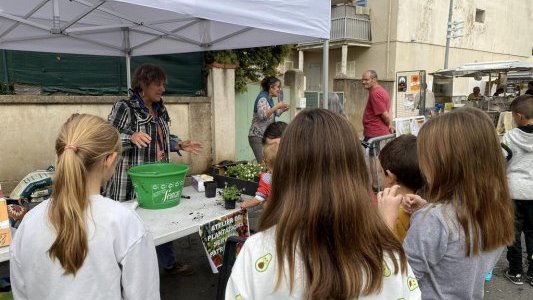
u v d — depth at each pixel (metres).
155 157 2.78
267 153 2.27
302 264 0.88
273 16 2.54
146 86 2.66
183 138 6.11
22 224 1.21
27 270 1.18
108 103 5.22
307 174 0.92
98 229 1.16
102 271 1.17
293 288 0.88
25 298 1.25
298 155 0.94
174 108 5.95
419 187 1.70
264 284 0.91
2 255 1.64
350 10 14.59
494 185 1.28
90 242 1.15
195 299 2.82
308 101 8.91
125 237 1.21
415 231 1.30
